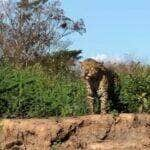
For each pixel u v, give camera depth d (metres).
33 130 17.78
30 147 17.73
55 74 24.64
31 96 19.88
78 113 19.47
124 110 20.09
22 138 17.83
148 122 18.34
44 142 17.64
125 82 20.47
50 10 62.94
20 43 57.94
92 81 19.16
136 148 18.06
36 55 54.72
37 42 59.06
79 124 17.92
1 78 20.17
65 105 19.72
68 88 20.38
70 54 58.09
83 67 19.00
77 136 17.88
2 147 17.86
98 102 19.39
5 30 59.22
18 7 62.00
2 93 19.80
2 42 56.88
